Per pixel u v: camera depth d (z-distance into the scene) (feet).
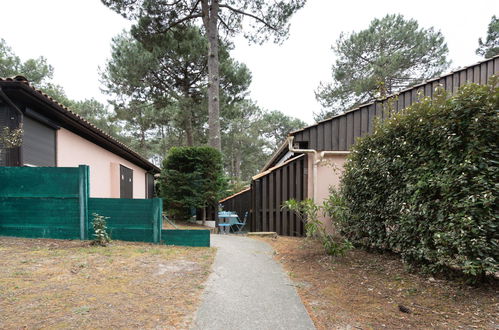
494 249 9.09
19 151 18.11
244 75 61.31
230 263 14.35
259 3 46.73
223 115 63.98
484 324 7.60
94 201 17.38
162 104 61.57
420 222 11.57
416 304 9.13
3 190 17.08
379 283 11.28
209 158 32.96
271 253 17.40
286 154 32.19
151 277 11.35
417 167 12.28
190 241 17.92
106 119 102.68
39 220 17.03
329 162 22.90
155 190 52.70
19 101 18.26
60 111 20.06
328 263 14.35
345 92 71.41
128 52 53.36
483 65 24.88
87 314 7.81
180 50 53.47
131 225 17.62
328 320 8.15
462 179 9.75
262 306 9.13
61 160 22.85
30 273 10.82
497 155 9.46
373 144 16.20
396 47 66.39
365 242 16.63
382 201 14.69
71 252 14.08
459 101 10.46
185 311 8.50
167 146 106.32
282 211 25.32
